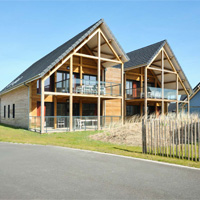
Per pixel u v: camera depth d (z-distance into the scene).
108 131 13.62
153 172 5.39
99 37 16.73
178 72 22.67
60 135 13.55
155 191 4.12
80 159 6.80
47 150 8.31
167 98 21.67
